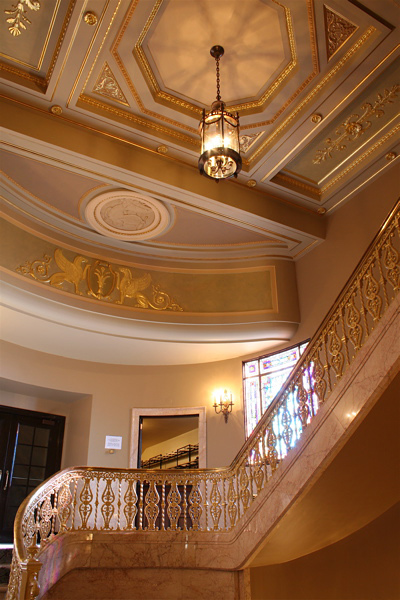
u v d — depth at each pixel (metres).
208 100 7.05
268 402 9.59
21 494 9.70
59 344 9.64
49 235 8.77
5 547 8.63
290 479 5.91
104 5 5.65
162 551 6.79
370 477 6.00
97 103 6.96
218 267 10.02
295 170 8.46
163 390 10.56
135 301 9.44
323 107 7.00
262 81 6.77
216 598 6.50
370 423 5.41
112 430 10.14
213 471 7.25
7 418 9.97
